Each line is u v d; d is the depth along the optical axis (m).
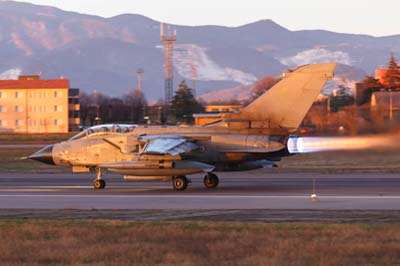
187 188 93.44
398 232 54.72
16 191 91.81
